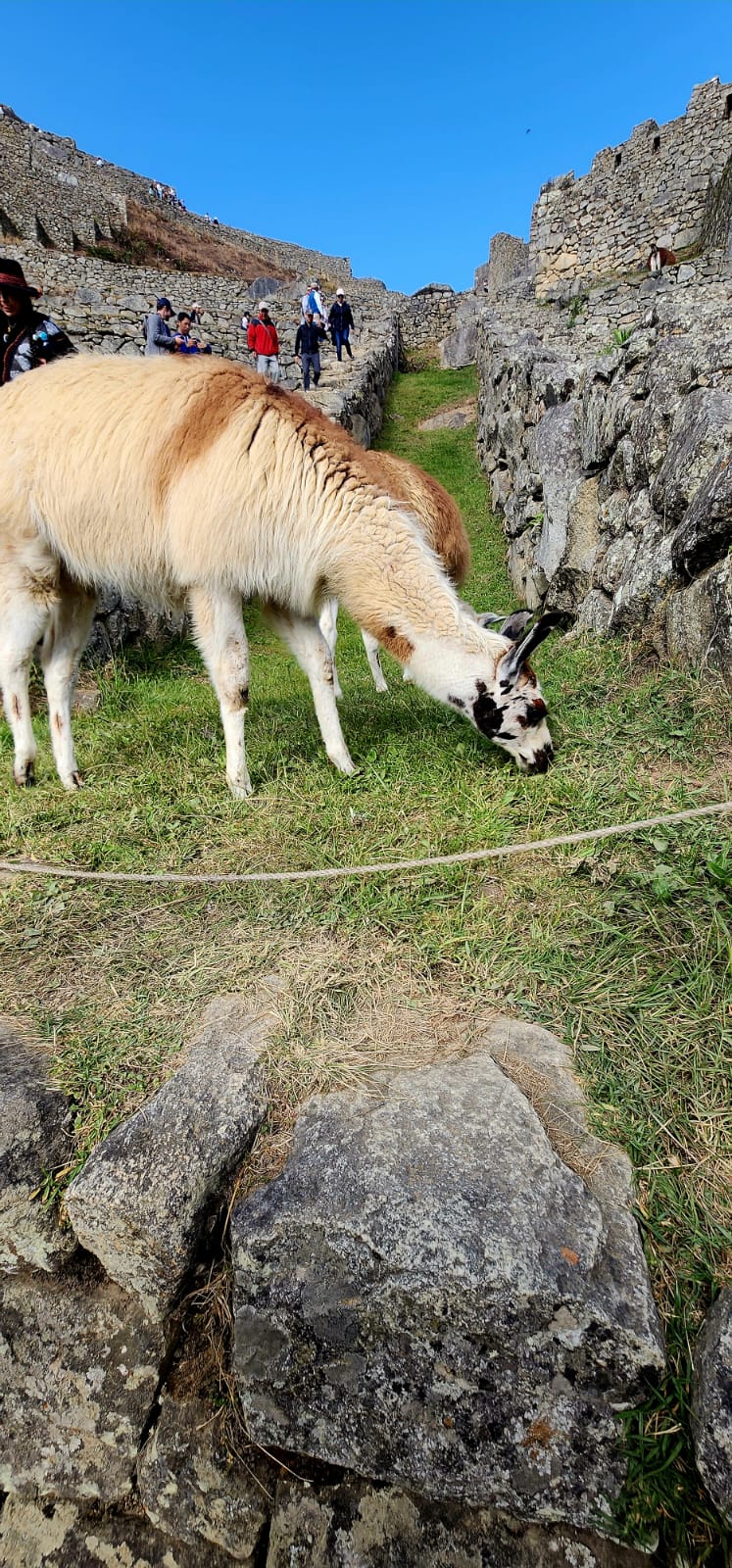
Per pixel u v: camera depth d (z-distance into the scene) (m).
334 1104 1.83
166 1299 1.75
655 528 4.12
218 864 2.96
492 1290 1.41
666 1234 1.57
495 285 22.95
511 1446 1.45
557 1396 1.43
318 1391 1.57
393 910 2.53
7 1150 1.86
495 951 2.30
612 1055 1.91
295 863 2.88
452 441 15.00
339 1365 1.54
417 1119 1.72
